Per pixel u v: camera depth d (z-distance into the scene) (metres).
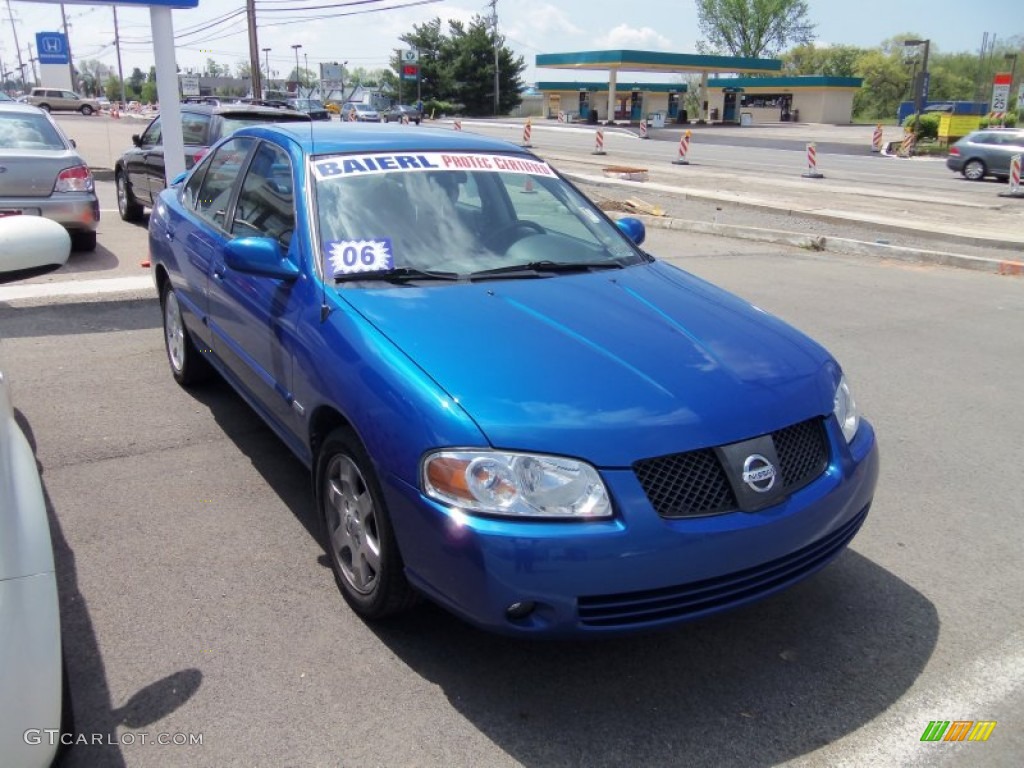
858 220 15.66
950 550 4.02
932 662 3.18
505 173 4.40
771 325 3.58
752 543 2.74
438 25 83.38
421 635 3.21
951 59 97.88
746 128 60.16
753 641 3.27
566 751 2.66
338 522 3.36
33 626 2.04
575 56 61.97
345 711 2.80
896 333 7.95
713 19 90.62
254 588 3.48
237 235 4.43
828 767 2.65
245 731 2.70
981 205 19.25
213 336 4.74
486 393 2.75
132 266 9.43
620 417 2.71
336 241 3.62
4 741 1.89
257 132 4.70
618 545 2.57
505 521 2.57
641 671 3.07
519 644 3.19
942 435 5.47
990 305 9.34
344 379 3.08
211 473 4.52
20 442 2.64
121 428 5.07
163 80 9.96
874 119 90.12
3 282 2.96
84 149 25.31
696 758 2.66
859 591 3.64
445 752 2.64
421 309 3.27
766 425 2.87
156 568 3.60
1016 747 2.76
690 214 16.62
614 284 3.74
